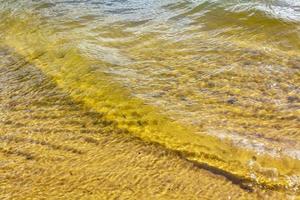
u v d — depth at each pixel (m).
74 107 13.64
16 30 21.22
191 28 19.47
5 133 12.66
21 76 16.23
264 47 16.75
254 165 10.40
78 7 23.62
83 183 10.30
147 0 24.25
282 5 20.50
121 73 15.20
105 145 11.69
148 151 11.25
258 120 12.24
